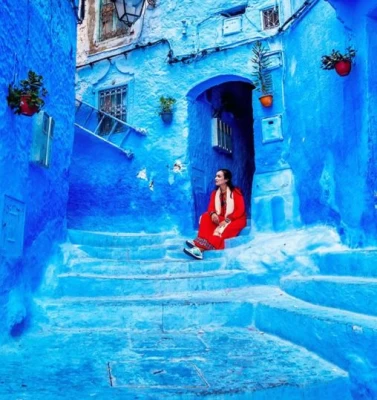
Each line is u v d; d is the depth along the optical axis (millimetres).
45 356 2865
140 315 3770
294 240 5031
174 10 7938
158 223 7387
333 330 2738
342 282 3307
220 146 8281
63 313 3766
